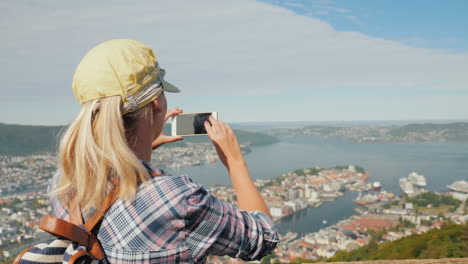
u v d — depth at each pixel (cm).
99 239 97
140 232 93
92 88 98
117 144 93
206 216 96
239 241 101
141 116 105
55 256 95
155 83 107
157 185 97
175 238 94
